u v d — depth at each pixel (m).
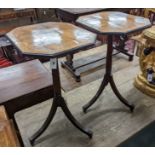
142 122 1.73
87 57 2.87
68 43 1.08
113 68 2.61
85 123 1.73
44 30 1.31
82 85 2.28
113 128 1.67
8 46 2.52
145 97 2.03
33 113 1.86
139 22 1.48
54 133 1.64
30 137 1.55
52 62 1.24
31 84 1.34
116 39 2.92
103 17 1.61
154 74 1.92
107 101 1.98
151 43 1.82
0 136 0.93
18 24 2.71
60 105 1.50
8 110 1.23
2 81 1.37
